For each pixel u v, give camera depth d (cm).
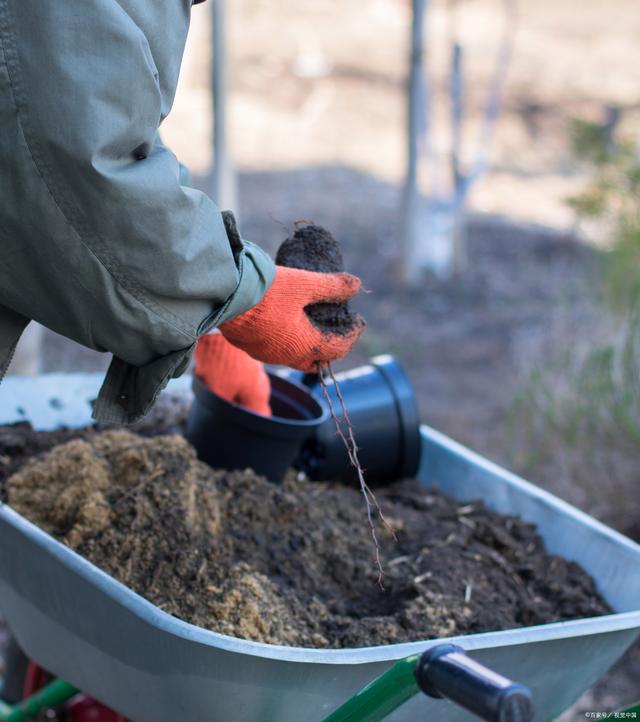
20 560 173
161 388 146
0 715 208
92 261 133
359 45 1159
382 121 954
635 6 1402
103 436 211
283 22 1222
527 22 1295
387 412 233
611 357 375
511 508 222
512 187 805
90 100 125
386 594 189
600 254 491
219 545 183
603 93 1022
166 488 187
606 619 164
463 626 180
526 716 111
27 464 201
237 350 209
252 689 149
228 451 207
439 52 1123
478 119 942
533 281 630
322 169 830
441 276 643
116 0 131
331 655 145
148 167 132
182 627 146
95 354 498
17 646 221
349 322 166
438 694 119
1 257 136
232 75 1027
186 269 136
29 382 237
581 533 207
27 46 125
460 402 479
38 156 127
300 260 173
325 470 229
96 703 219
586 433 395
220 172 448
